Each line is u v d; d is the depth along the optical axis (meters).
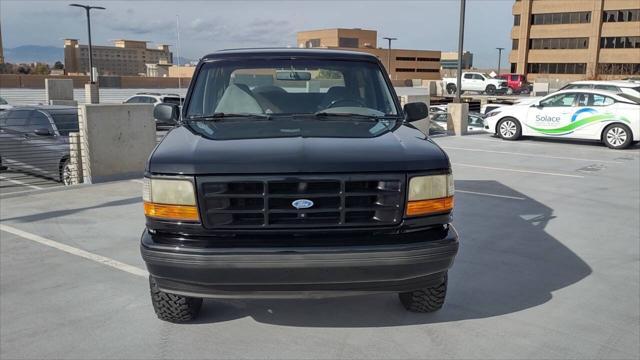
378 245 3.16
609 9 72.62
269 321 4.00
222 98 4.43
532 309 4.23
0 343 3.68
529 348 3.63
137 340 3.73
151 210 3.26
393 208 3.23
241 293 3.22
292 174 3.15
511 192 8.65
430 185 3.30
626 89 17.86
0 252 5.57
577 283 4.78
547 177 10.04
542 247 5.80
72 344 3.67
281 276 3.13
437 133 17.66
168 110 4.82
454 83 57.19
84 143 9.35
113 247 5.75
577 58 75.88
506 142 15.49
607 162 11.94
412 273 3.22
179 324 3.96
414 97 15.77
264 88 4.51
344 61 4.72
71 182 9.95
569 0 75.62
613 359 3.50
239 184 3.16
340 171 3.16
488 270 5.08
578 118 14.63
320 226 3.17
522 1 80.31
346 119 4.22
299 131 3.79
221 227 3.17
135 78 45.78
